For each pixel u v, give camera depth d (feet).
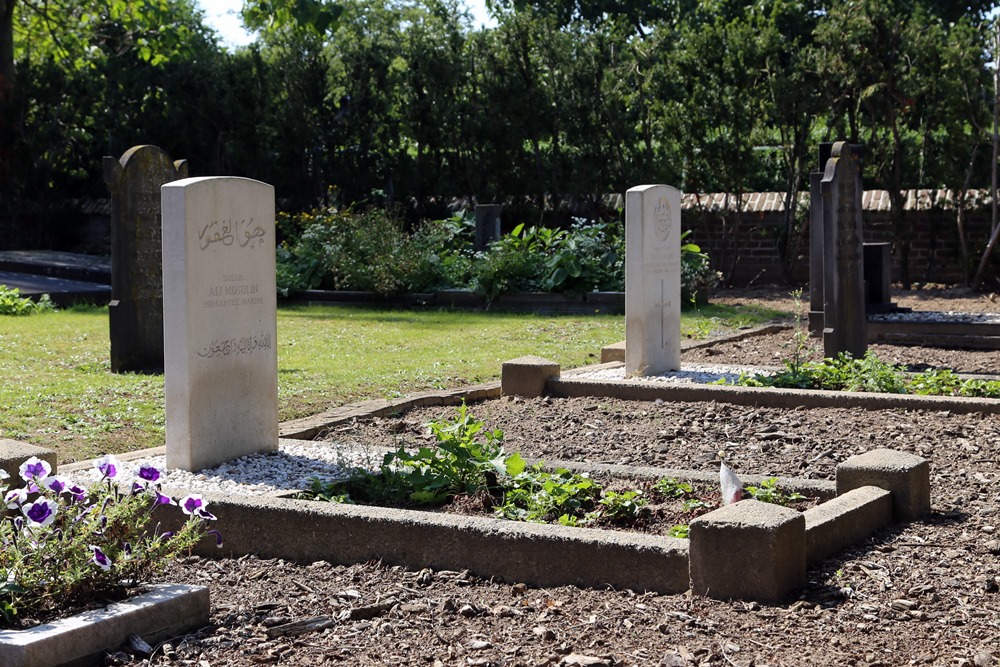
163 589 14.37
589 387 31.96
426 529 16.97
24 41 102.42
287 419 29.55
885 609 14.53
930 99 69.05
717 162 74.74
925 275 72.90
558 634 13.96
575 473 21.91
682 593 15.48
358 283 65.77
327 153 88.33
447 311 61.57
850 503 17.87
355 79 87.04
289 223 75.36
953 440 25.27
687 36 76.48
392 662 13.10
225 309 22.85
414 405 31.40
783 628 13.97
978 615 14.32
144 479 15.12
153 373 37.40
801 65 72.43
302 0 78.95
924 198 71.46
